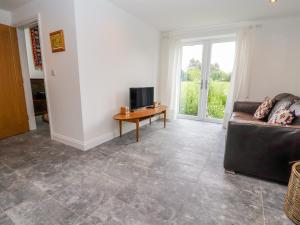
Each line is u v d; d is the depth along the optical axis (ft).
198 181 6.24
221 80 13.88
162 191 5.66
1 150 8.59
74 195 5.39
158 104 13.55
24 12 9.31
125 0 8.80
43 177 6.33
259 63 11.68
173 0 8.73
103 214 4.68
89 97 8.62
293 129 5.59
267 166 6.09
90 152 8.50
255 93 12.10
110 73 9.74
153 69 14.16
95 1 8.23
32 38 14.37
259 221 4.53
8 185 5.84
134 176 6.50
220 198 5.37
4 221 4.42
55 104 9.31
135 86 12.07
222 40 13.26
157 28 13.58
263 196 5.48
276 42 11.05
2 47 9.71
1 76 9.78
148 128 12.69
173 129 12.47
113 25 9.48
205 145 9.59
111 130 10.34
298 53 10.64
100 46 8.84
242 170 6.51
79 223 4.38
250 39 11.47
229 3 8.96
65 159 7.74
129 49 10.99
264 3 8.86
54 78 8.95
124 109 10.34
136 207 4.94
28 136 10.55
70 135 9.10
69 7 7.43
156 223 4.42
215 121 14.49
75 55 7.79
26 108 11.27
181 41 14.19
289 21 10.59
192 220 4.53
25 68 11.08
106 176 6.46
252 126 6.08
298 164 4.94
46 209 4.82
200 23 12.21
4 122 10.11
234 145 6.43
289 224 4.47
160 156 8.20
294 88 11.06
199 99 14.88
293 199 4.53
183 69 15.15
